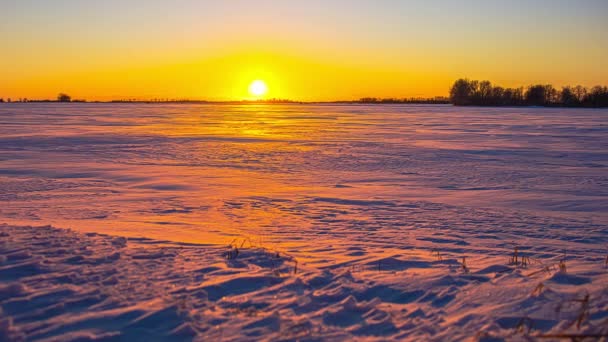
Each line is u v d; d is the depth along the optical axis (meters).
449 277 5.30
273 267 5.73
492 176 17.31
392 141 32.62
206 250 6.50
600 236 8.74
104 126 47.47
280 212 10.86
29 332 3.77
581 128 47.66
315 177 17.00
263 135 37.22
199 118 70.31
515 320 4.10
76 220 9.55
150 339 3.75
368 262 6.20
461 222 9.88
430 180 16.38
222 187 14.65
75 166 19.23
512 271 5.68
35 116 72.12
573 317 4.07
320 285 5.10
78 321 3.97
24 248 5.98
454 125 54.34
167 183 15.28
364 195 13.33
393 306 4.50
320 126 51.47
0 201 12.05
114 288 4.72
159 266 5.54
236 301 4.54
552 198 13.02
